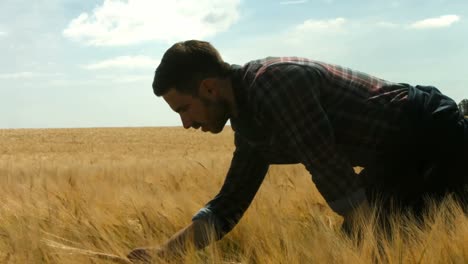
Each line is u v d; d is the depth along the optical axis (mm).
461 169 2648
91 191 4105
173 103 2367
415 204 2695
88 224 2887
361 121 2543
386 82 2707
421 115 2592
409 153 2639
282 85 2344
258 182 2914
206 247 2596
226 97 2391
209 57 2312
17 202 3432
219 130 2492
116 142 48969
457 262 2166
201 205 3428
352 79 2564
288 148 2510
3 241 2777
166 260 2428
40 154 34500
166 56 2312
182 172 6762
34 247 2584
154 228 3018
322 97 2486
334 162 2387
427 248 2174
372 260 2148
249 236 2758
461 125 2637
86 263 2455
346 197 2391
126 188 4543
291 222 2830
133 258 2512
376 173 2758
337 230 2801
